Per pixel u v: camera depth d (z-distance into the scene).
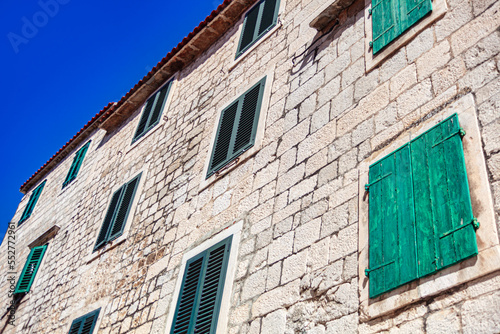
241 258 5.90
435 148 4.41
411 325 3.79
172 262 7.15
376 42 6.14
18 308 11.72
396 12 6.11
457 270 3.70
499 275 3.50
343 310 4.38
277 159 6.47
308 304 4.75
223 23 10.81
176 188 8.41
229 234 6.36
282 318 4.89
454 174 4.10
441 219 3.98
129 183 10.12
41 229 13.95
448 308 3.65
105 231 9.73
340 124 5.86
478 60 4.73
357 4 7.05
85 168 13.63
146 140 10.91
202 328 5.64
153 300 6.98
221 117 8.42
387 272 4.16
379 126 5.29
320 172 5.65
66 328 8.89
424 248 3.98
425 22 5.60
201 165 8.10
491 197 3.80
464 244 3.72
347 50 6.66
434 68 5.13
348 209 4.99
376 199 4.70
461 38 5.07
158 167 9.57
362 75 6.06
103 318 7.91
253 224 6.10
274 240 5.63
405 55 5.61
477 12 5.09
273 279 5.30
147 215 8.72
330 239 4.97
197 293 6.07
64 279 10.39
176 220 7.77
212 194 7.30
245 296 5.47
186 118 9.86
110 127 13.61
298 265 5.13
